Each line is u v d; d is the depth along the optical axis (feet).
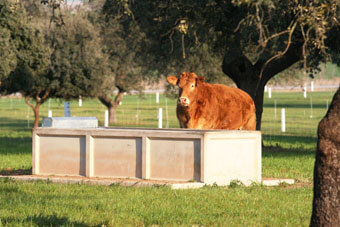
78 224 27.27
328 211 21.45
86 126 48.47
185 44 78.54
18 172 50.01
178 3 67.67
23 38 94.94
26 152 74.23
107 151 42.14
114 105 145.38
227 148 40.88
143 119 156.97
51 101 278.26
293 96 279.49
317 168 21.79
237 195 36.40
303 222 29.01
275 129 126.21
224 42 75.82
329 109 21.76
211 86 55.93
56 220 27.73
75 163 43.29
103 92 128.36
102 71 116.16
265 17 61.05
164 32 75.31
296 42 70.28
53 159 43.98
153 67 99.76
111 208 31.24
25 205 31.65
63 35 111.65
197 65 102.37
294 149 80.12
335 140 21.33
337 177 21.35
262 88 75.92
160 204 32.53
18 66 96.99
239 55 73.51
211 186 39.27
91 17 121.39
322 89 342.85
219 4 68.69
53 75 110.73
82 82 112.78
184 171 39.91
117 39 123.24
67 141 43.52
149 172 40.91
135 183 39.55
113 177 41.98
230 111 55.93
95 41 115.03
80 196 35.09
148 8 75.82
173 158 40.19
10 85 98.73
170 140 40.27
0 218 28.02
